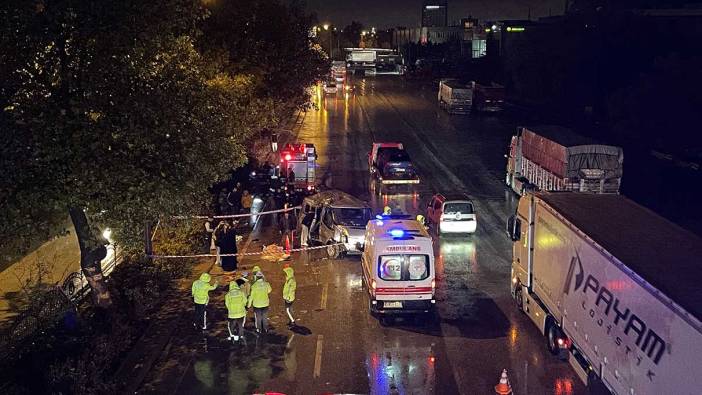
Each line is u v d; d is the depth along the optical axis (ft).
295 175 112.98
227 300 55.62
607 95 207.10
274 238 91.15
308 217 87.10
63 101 44.52
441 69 403.34
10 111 41.55
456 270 76.79
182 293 68.64
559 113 231.71
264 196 115.14
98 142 42.68
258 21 127.34
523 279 59.77
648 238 41.06
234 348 55.06
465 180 131.03
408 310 58.95
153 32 47.73
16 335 51.42
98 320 54.85
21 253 44.06
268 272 76.23
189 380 49.19
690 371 28.91
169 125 46.93
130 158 45.32
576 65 229.04
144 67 48.08
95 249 55.26
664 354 31.35
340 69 347.77
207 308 64.13
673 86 161.48
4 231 40.40
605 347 38.78
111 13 45.19
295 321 61.11
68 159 42.55
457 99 232.53
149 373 50.34
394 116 230.89
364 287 68.54
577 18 228.63
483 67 362.33
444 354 53.52
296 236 91.91
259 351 54.44
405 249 58.85
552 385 47.78
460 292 68.95
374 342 56.13
